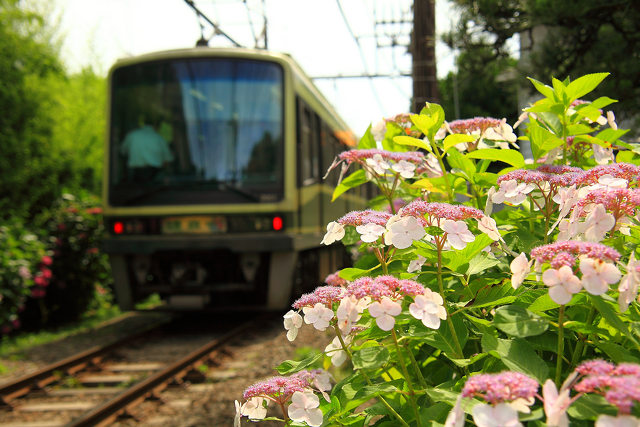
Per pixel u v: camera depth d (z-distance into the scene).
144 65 8.90
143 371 6.70
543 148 1.96
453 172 2.12
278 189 8.62
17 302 8.95
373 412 1.43
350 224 1.59
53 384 6.24
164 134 8.77
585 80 1.87
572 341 1.48
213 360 6.89
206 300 8.88
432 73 9.86
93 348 8.06
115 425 4.95
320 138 10.82
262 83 8.80
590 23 6.77
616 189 1.37
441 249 1.52
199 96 8.77
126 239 8.67
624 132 2.01
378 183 2.23
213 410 5.12
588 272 1.12
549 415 0.97
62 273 10.65
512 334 1.22
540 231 1.81
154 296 13.27
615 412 0.97
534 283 1.48
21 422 5.12
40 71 13.96
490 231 1.48
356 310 1.37
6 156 12.27
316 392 1.69
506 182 1.60
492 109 14.41
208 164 8.66
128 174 8.79
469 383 1.03
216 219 8.61
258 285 9.07
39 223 11.05
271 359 6.80
